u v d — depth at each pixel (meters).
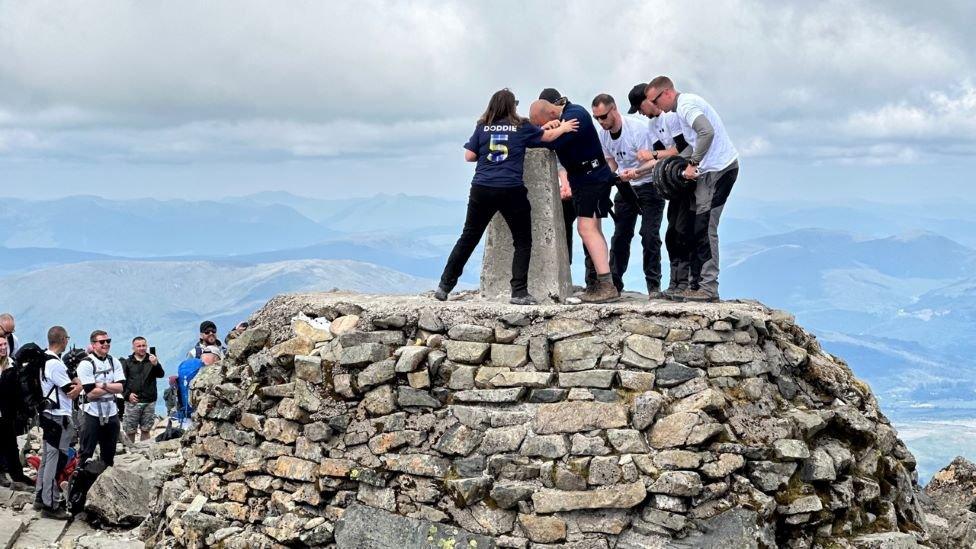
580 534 10.64
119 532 15.07
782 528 10.88
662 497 10.51
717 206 12.89
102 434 16.53
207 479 12.92
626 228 14.13
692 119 12.43
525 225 12.38
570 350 11.49
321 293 14.14
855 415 12.10
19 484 17.48
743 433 10.90
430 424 11.55
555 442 10.96
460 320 12.02
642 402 10.91
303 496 11.95
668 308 11.76
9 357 17.73
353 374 12.11
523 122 12.29
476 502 11.01
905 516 12.14
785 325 13.11
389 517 11.38
